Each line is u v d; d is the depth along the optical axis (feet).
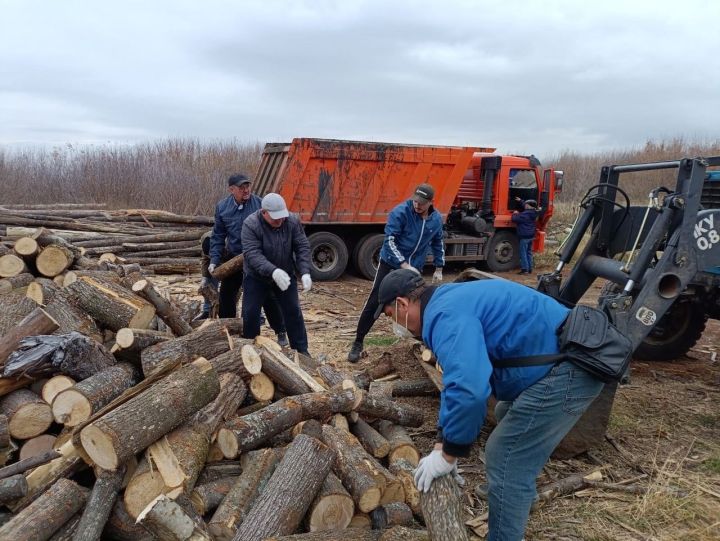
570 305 16.26
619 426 17.62
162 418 10.64
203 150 70.90
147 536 10.05
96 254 39.75
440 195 40.96
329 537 10.21
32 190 62.39
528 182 45.50
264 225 19.63
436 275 22.91
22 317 15.42
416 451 13.35
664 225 15.26
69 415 11.49
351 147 37.63
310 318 30.09
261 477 11.16
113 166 63.46
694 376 22.72
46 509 9.61
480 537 12.21
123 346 13.42
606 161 111.04
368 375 17.24
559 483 14.12
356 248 41.27
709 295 22.11
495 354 9.84
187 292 34.17
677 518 13.07
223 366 13.93
